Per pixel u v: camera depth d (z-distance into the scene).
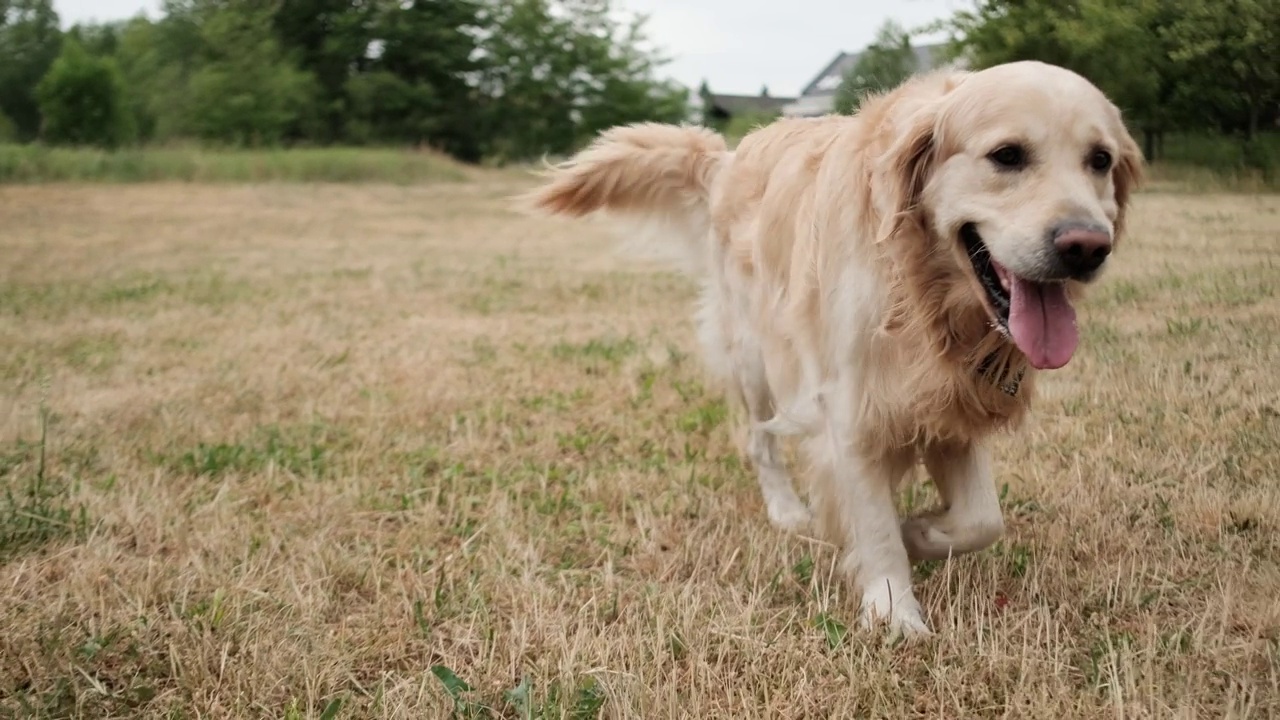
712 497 4.28
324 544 3.71
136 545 3.82
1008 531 3.79
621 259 12.48
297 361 6.78
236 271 11.48
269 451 4.81
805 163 3.71
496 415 5.45
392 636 3.06
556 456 4.86
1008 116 2.81
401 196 24.09
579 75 45.25
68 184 25.55
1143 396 5.02
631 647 2.90
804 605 3.29
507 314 8.59
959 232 2.96
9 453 4.77
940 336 3.08
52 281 10.60
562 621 3.07
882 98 3.35
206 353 7.05
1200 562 3.37
